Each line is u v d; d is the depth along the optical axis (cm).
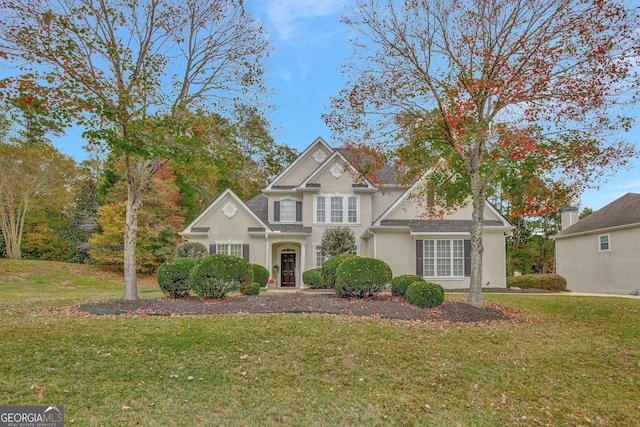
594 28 1061
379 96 1277
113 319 922
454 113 1175
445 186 1491
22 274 2458
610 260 2398
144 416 526
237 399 588
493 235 2072
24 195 2866
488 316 1145
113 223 2920
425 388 666
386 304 1175
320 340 828
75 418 511
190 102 1214
